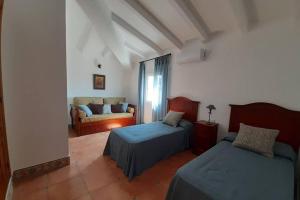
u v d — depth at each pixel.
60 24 2.08
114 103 5.28
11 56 1.79
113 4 2.64
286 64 2.16
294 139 2.09
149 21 2.73
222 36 2.85
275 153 1.89
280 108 2.19
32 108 1.99
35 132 2.04
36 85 1.99
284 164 1.68
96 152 2.87
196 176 1.38
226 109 2.83
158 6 2.48
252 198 1.13
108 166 2.40
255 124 2.42
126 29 3.19
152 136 2.46
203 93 3.19
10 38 1.77
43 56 2.00
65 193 1.78
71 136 3.68
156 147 2.46
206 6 2.30
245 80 2.57
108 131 4.12
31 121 2.00
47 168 2.18
